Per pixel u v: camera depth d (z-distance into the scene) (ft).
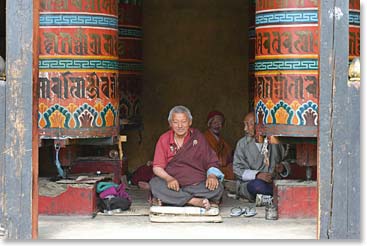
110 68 36.91
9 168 30.37
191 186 35.70
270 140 36.09
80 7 36.14
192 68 48.62
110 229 33.37
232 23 48.60
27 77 30.22
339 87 30.27
